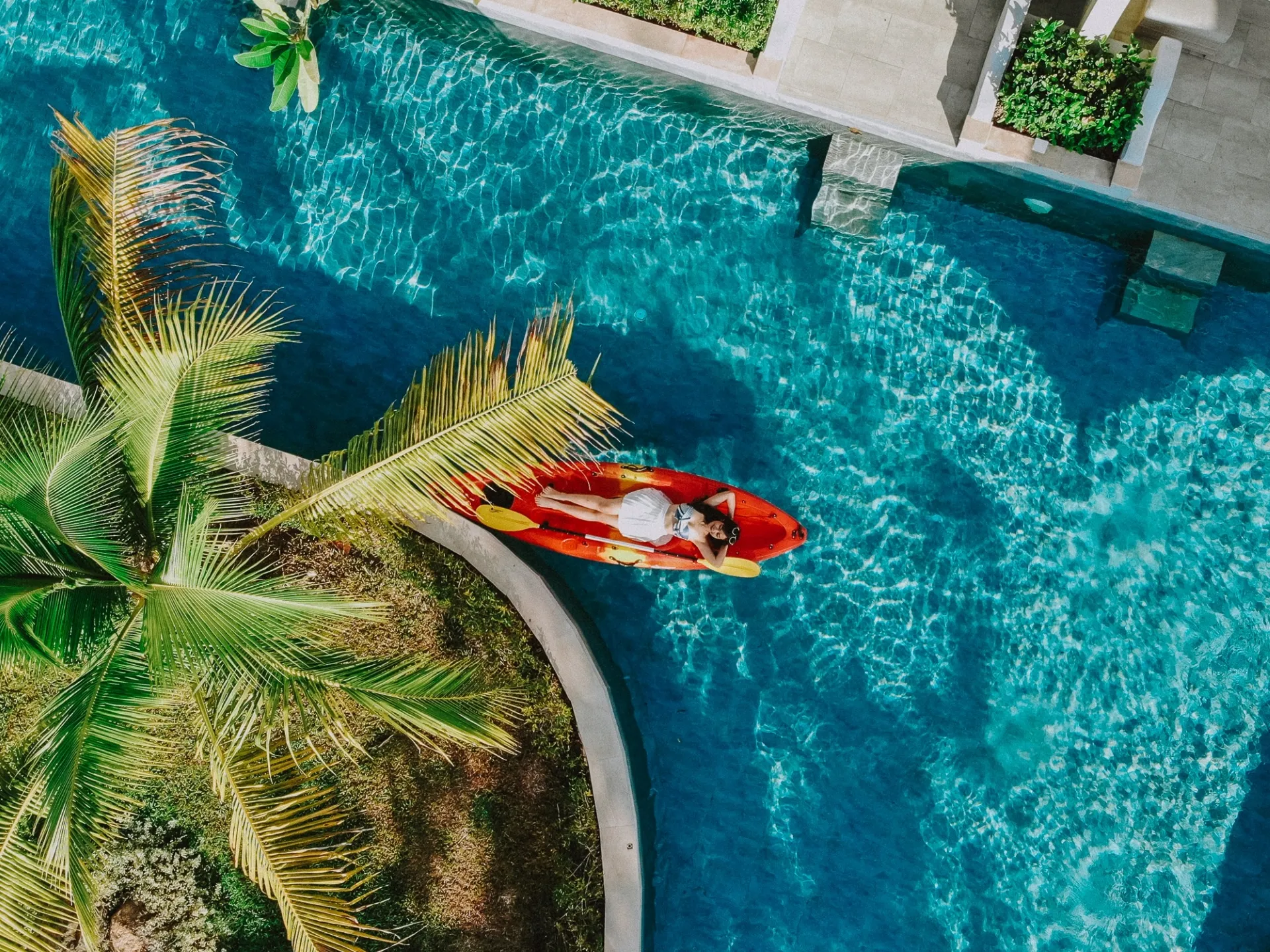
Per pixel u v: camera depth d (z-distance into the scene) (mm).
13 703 8172
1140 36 8367
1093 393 8828
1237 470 8719
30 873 5848
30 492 5414
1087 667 8734
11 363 8016
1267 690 8633
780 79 8312
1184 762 8672
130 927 7797
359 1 8969
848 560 8836
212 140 9125
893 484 8852
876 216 8727
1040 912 8648
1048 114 7977
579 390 6316
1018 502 8820
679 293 8977
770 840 8789
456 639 8266
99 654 5953
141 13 9156
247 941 7934
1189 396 8773
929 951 8680
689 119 8844
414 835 8211
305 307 9078
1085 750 8711
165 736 8094
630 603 8852
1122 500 8781
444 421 6250
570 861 8156
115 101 9148
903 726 8766
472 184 9047
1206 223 8391
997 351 8867
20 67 9180
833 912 8719
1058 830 8680
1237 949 8555
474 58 8930
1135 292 8656
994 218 8852
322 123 9094
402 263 9062
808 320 8914
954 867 8703
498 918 8188
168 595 5633
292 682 5895
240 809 6137
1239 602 8680
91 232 6465
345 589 8227
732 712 8828
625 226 8984
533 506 8352
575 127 8961
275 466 8164
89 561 6023
